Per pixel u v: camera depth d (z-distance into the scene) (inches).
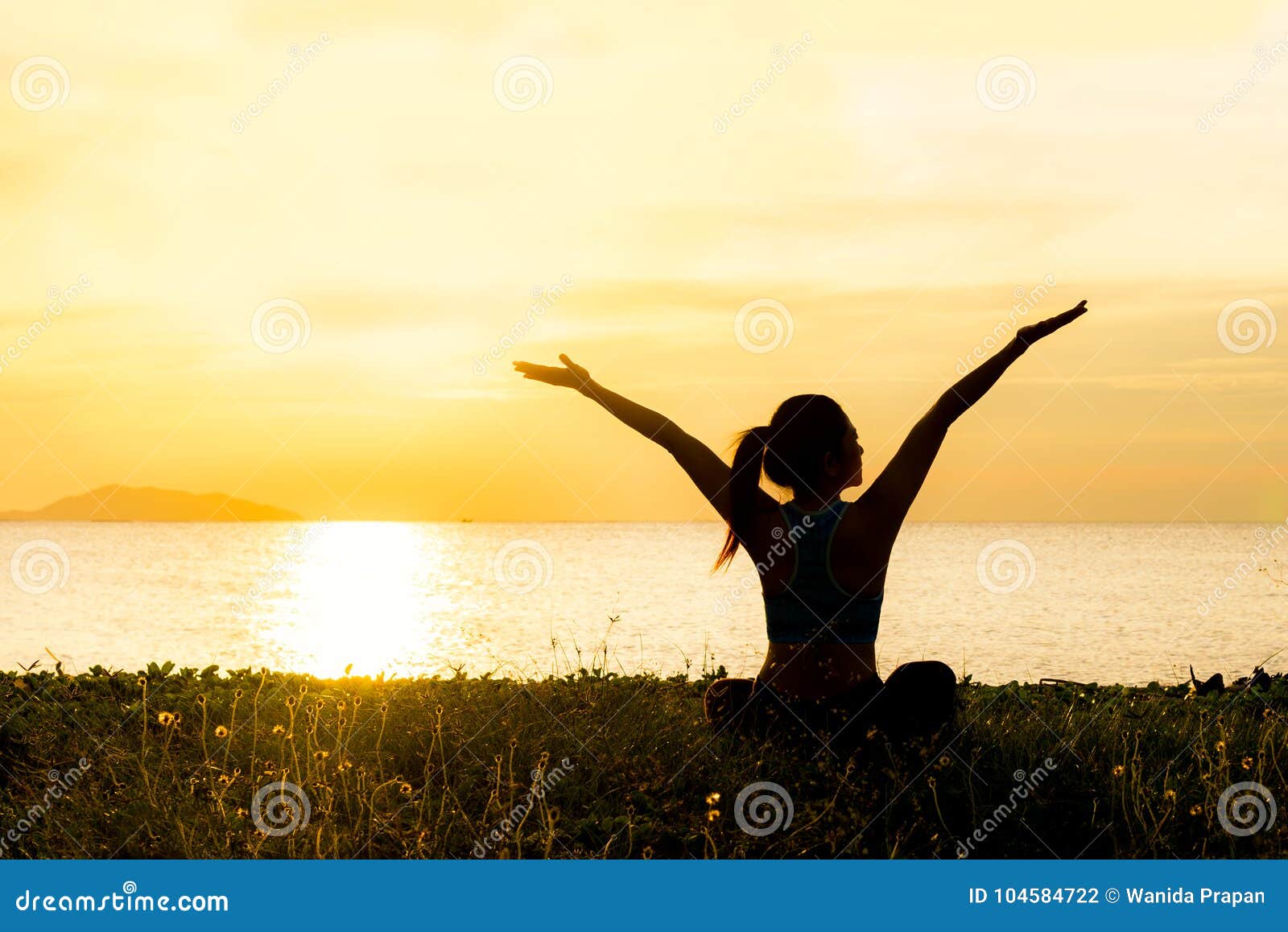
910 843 189.3
